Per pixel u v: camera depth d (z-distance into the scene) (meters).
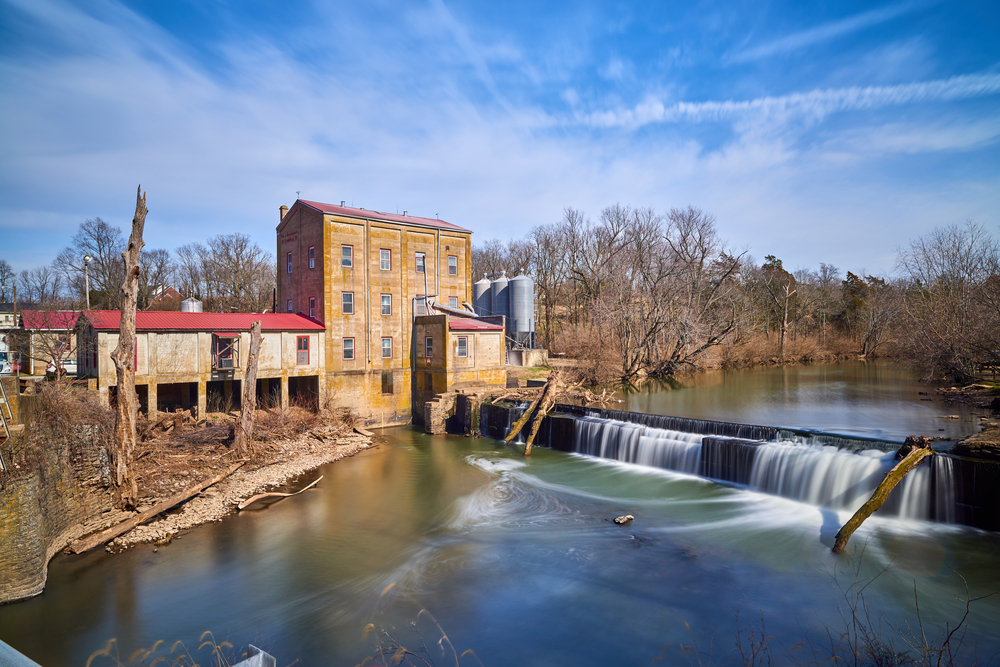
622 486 22.12
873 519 16.89
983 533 15.27
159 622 12.45
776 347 64.56
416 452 29.09
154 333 27.34
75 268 56.50
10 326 34.62
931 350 38.56
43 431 15.62
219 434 27.12
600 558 15.42
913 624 11.41
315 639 11.66
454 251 40.41
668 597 13.09
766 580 13.73
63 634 11.96
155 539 17.00
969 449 16.20
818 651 10.58
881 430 23.77
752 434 22.31
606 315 48.25
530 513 19.39
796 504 18.81
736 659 10.52
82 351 28.61
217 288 69.75
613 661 10.73
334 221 34.16
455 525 18.38
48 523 15.14
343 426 32.56
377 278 36.16
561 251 71.19
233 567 15.20
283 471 24.61
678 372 50.31
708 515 18.42
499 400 33.69
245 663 4.39
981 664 9.90
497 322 44.84
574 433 28.30
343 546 16.64
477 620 12.35
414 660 10.79
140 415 27.97
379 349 36.34
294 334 32.56
